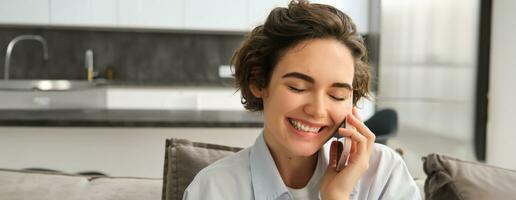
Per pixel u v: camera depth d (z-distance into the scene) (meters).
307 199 0.92
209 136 2.09
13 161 2.05
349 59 0.77
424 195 1.25
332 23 0.76
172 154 1.13
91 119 1.90
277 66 0.78
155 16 4.01
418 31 3.63
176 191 1.09
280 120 0.78
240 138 2.11
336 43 0.77
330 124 0.80
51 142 2.05
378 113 2.36
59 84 3.70
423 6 3.61
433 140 3.69
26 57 4.29
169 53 4.46
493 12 3.54
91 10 3.94
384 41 3.64
